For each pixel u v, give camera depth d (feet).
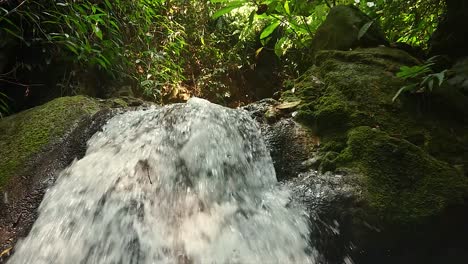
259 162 7.23
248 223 6.14
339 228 5.74
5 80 10.59
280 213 6.19
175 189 6.64
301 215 6.02
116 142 7.85
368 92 7.52
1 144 8.13
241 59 19.30
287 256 5.72
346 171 6.27
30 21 11.02
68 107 9.03
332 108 7.38
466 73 8.11
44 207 6.83
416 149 6.41
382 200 5.75
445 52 9.49
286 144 7.43
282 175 7.04
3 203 6.86
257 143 7.52
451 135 6.95
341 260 5.63
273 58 19.54
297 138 7.44
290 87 9.21
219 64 19.02
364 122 7.06
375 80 7.75
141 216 6.21
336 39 9.70
